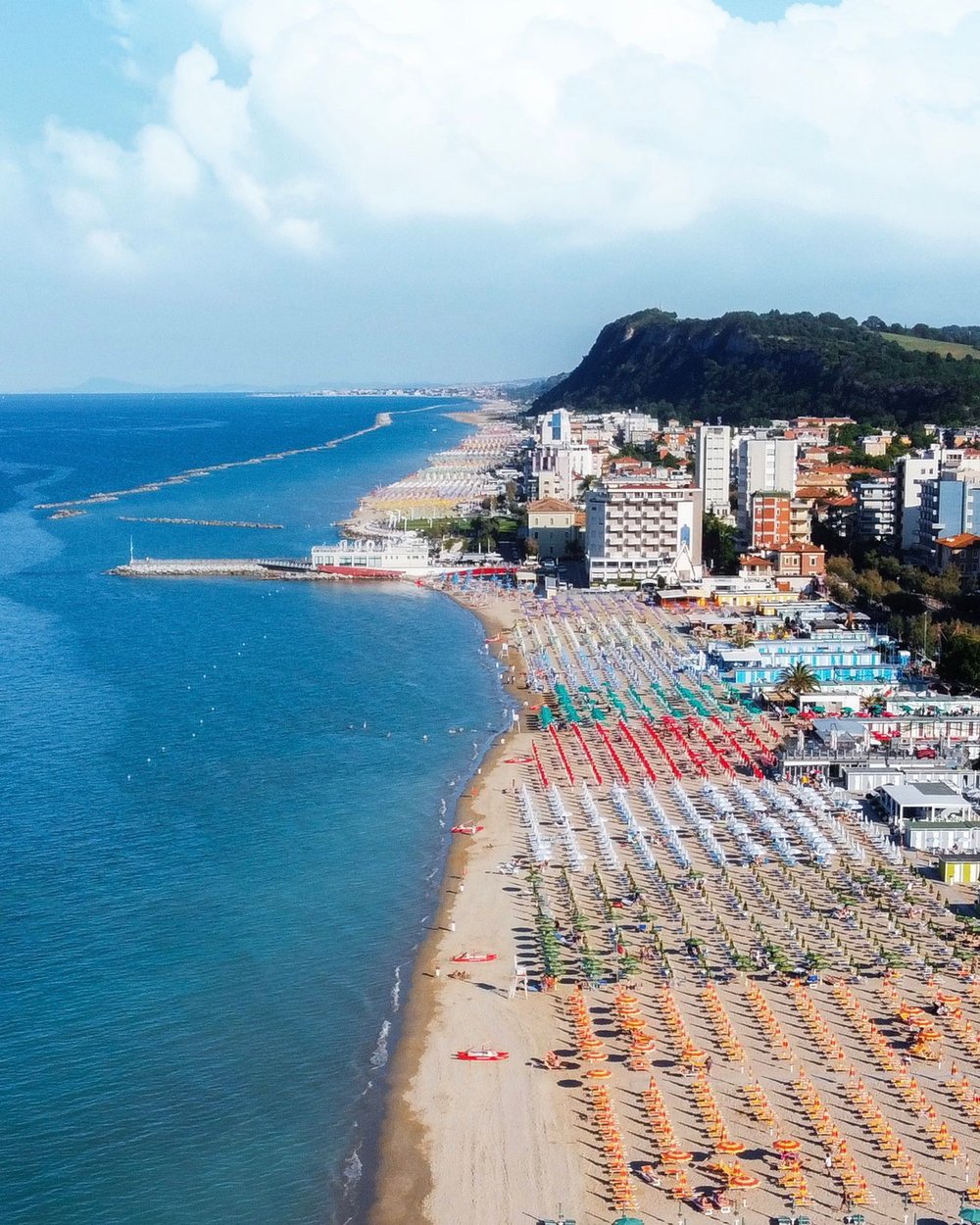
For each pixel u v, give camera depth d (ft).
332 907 483.51
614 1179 322.34
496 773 637.30
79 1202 322.96
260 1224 314.55
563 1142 340.80
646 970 428.56
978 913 470.39
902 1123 343.05
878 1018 397.60
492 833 557.74
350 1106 359.87
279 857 531.50
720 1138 335.67
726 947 445.37
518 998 415.64
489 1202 317.83
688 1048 377.09
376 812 583.58
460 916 474.90
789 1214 307.78
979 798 587.27
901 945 445.78
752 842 534.78
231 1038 394.93
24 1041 392.88
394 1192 323.57
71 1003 415.03
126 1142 345.51
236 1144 344.90
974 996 410.31
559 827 561.84
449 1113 355.15
